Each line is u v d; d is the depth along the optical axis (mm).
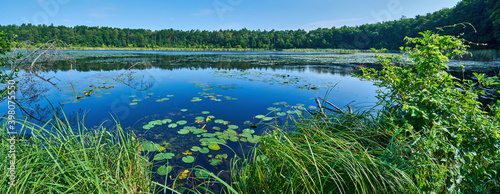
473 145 1485
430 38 1889
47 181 1370
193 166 2062
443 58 1778
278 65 12523
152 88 5625
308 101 4328
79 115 3396
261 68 10805
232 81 6770
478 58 14523
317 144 1745
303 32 70438
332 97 4645
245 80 6953
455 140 1517
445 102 1708
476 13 25656
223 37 65812
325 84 6191
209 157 2215
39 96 4531
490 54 16750
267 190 1581
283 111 3678
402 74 2008
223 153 2295
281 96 4762
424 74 1860
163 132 2783
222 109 3803
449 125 1677
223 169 2025
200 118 3291
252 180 1680
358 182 1407
